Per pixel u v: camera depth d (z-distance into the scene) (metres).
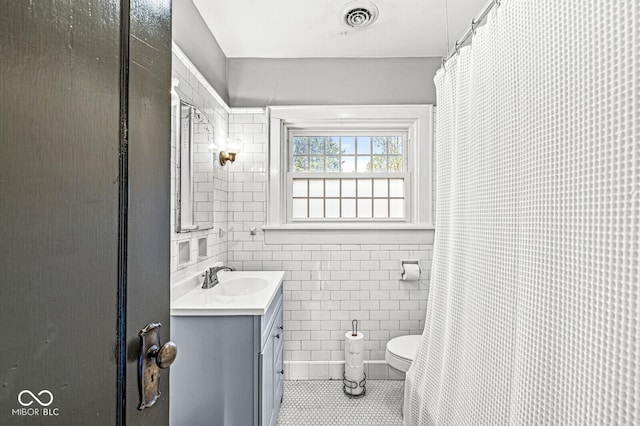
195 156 1.86
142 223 0.48
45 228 0.34
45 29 0.34
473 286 1.30
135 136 0.46
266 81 2.54
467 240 1.37
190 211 1.79
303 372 2.48
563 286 0.85
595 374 0.76
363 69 2.55
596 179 0.76
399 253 2.50
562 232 0.86
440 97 1.72
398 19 2.07
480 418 1.18
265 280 2.02
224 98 2.48
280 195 2.52
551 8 0.90
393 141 2.67
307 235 2.49
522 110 1.02
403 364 1.95
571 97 0.83
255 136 2.50
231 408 1.44
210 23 2.10
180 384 1.44
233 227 2.49
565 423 0.83
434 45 2.39
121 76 0.44
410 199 2.59
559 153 0.87
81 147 0.38
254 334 1.45
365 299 2.50
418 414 1.69
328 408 2.12
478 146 1.28
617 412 0.71
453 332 1.43
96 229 0.40
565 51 0.85
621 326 0.70
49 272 0.34
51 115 0.34
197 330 1.45
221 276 2.13
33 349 0.33
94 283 0.39
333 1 1.90
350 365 2.28
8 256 0.31
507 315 1.08
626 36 0.70
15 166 0.31
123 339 0.44
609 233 0.73
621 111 0.71
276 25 2.13
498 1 1.14
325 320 2.50
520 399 0.97
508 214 1.09
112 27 0.42
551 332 0.88
